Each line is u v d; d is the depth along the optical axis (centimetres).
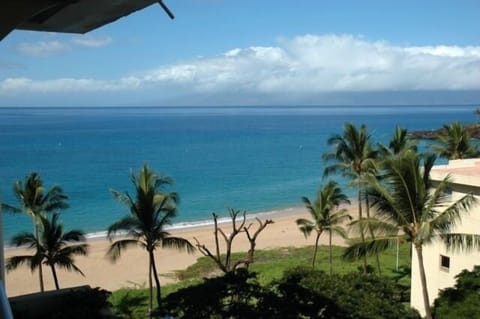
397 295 1905
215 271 3456
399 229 1819
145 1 657
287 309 1669
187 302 1664
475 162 2378
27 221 4806
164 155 9994
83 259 3828
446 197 1898
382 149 3466
